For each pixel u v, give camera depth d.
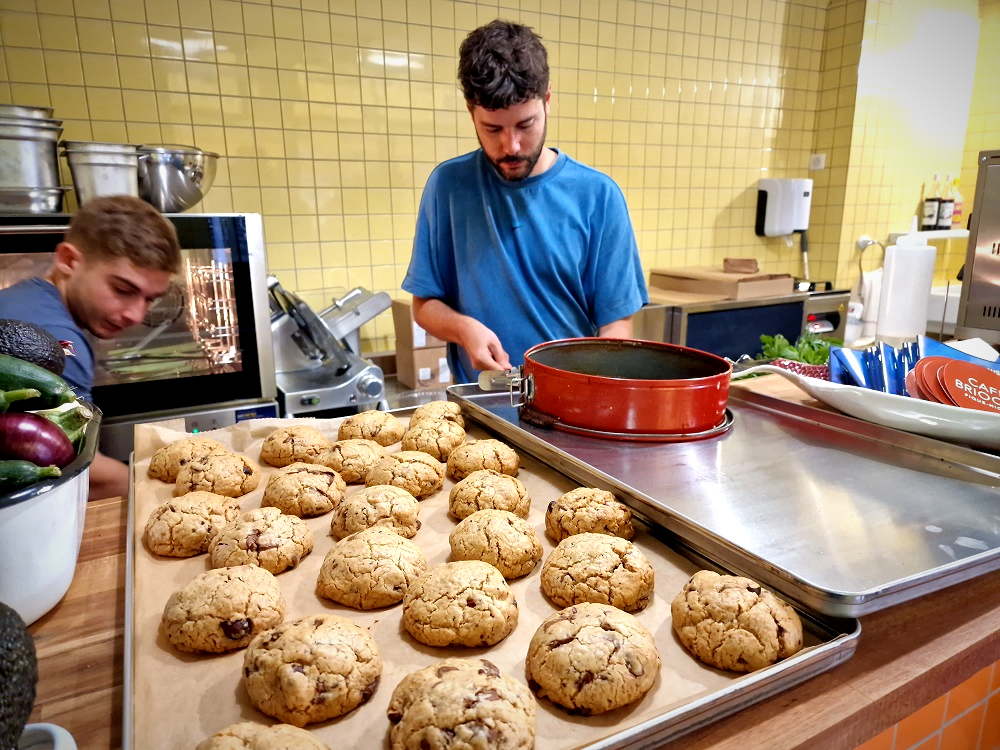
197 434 1.33
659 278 3.19
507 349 1.85
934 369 1.23
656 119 3.16
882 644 0.71
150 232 1.50
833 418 1.22
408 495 1.07
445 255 1.89
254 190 2.42
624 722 0.66
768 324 2.96
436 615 0.78
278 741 0.57
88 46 2.08
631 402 1.13
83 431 0.82
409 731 0.60
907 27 3.42
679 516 0.85
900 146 3.62
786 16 3.37
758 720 0.60
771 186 3.48
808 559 0.75
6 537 0.69
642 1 2.97
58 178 1.68
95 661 0.73
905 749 0.72
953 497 0.92
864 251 3.69
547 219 1.76
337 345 2.18
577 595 0.83
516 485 1.07
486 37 1.43
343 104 2.49
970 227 2.13
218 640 0.75
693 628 0.74
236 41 2.28
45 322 1.38
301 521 1.01
